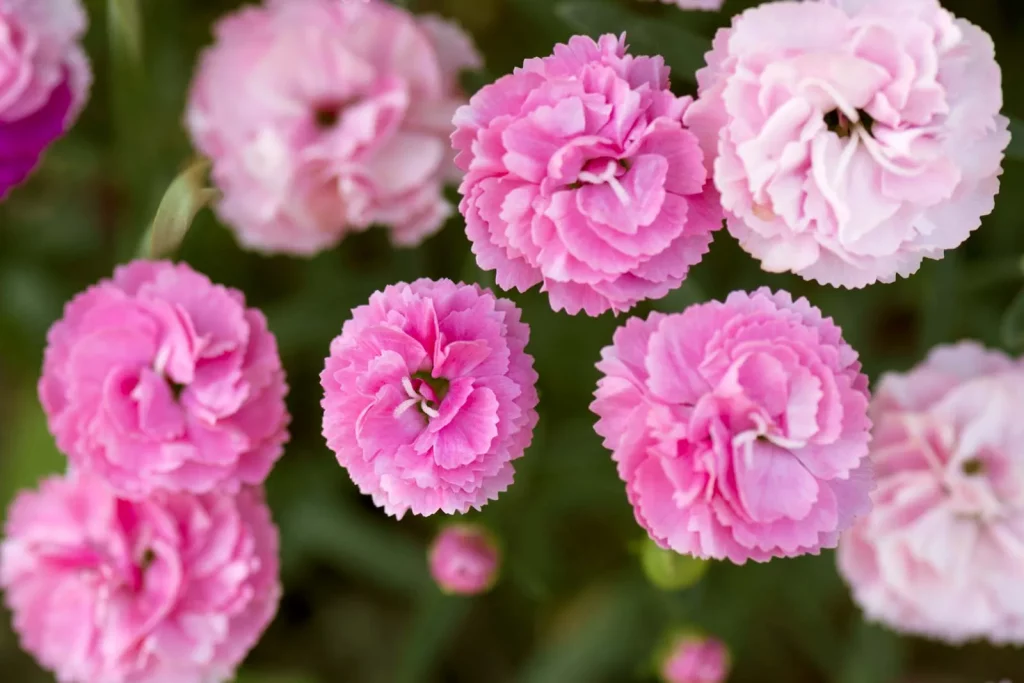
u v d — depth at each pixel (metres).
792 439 0.33
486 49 0.44
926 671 0.47
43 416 0.45
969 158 0.34
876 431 0.38
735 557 0.33
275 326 0.43
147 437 0.36
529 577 0.42
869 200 0.34
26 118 0.38
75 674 0.38
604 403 0.34
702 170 0.33
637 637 0.44
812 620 0.44
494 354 0.33
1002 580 0.38
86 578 0.38
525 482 0.41
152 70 0.44
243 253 0.45
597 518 0.46
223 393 0.36
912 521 0.38
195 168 0.39
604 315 0.42
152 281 0.37
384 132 0.39
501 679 0.47
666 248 0.33
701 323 0.34
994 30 0.44
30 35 0.38
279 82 0.40
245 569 0.37
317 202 0.40
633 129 0.33
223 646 0.38
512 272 0.33
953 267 0.40
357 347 0.33
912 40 0.33
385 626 0.48
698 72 0.34
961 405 0.38
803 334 0.33
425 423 0.33
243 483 0.38
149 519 0.37
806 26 0.33
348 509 0.44
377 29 0.39
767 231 0.33
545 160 0.33
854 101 0.34
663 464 0.33
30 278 0.45
